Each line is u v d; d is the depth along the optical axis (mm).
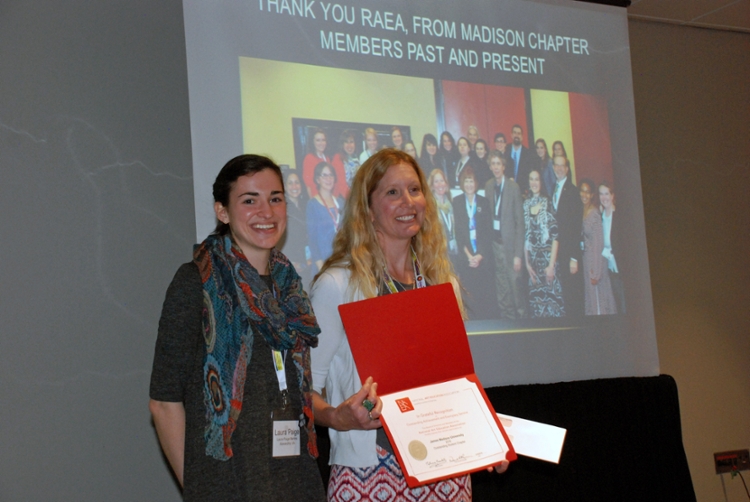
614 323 3439
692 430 3883
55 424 2572
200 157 2678
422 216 1867
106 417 2656
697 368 3951
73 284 2650
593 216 3467
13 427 2508
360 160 2975
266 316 1544
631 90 3660
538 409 3150
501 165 3275
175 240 2846
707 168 4141
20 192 2596
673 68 4117
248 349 1521
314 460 1589
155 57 2875
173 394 1438
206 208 2670
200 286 1504
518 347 3201
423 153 3109
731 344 4062
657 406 3418
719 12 3992
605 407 3297
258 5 2848
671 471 3383
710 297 4047
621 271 3500
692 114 4137
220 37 2762
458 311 1746
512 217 3270
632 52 4008
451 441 1632
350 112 2982
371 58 3055
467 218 3160
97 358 2664
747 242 4203
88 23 2760
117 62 2799
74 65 2721
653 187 3973
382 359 1698
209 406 1442
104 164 2742
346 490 1708
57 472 2557
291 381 1601
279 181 1624
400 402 1680
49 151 2654
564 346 3305
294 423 1558
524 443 1734
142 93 2834
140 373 2732
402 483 1701
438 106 3174
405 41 3139
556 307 3312
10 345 2531
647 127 4000
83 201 2693
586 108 3529
